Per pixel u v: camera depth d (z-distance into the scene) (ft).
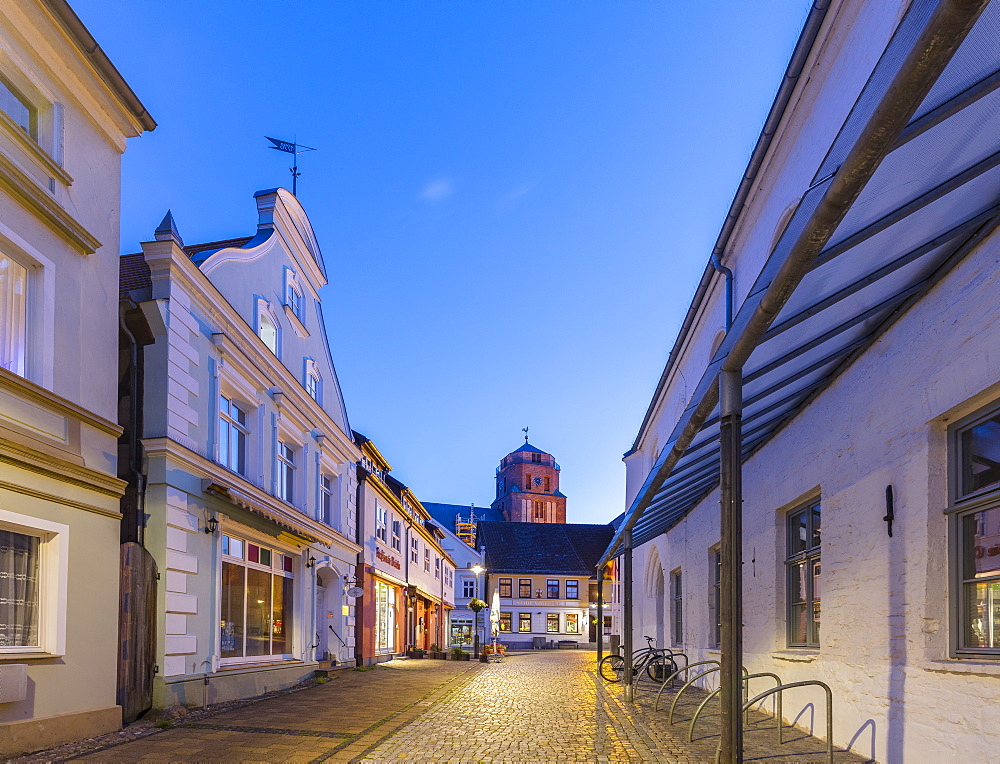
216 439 43.14
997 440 19.11
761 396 25.14
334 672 62.64
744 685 39.70
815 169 30.30
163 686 35.96
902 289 21.49
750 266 40.70
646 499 34.60
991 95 12.87
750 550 39.83
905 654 22.30
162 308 37.93
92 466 31.17
